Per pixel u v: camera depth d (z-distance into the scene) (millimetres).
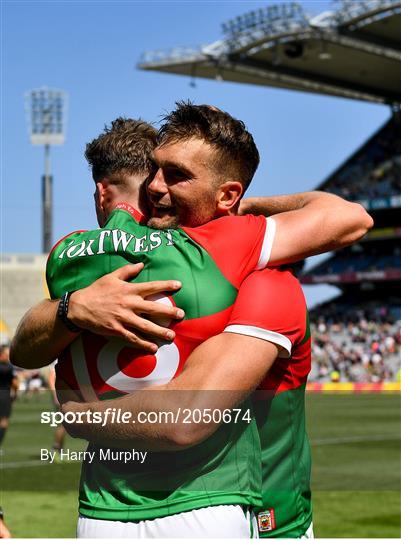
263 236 2320
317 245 2367
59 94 58656
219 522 2197
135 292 2174
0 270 53062
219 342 2189
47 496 9234
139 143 2570
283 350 2264
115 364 2229
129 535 2205
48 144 58219
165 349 2199
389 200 52375
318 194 2709
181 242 2266
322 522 8016
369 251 55438
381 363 43312
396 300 53094
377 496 9719
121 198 2549
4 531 2723
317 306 55500
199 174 2303
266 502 2490
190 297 2195
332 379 41938
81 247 2346
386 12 39625
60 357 2342
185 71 48562
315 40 43219
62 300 2234
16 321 49594
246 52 45812
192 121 2316
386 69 48000
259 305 2213
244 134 2354
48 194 57906
